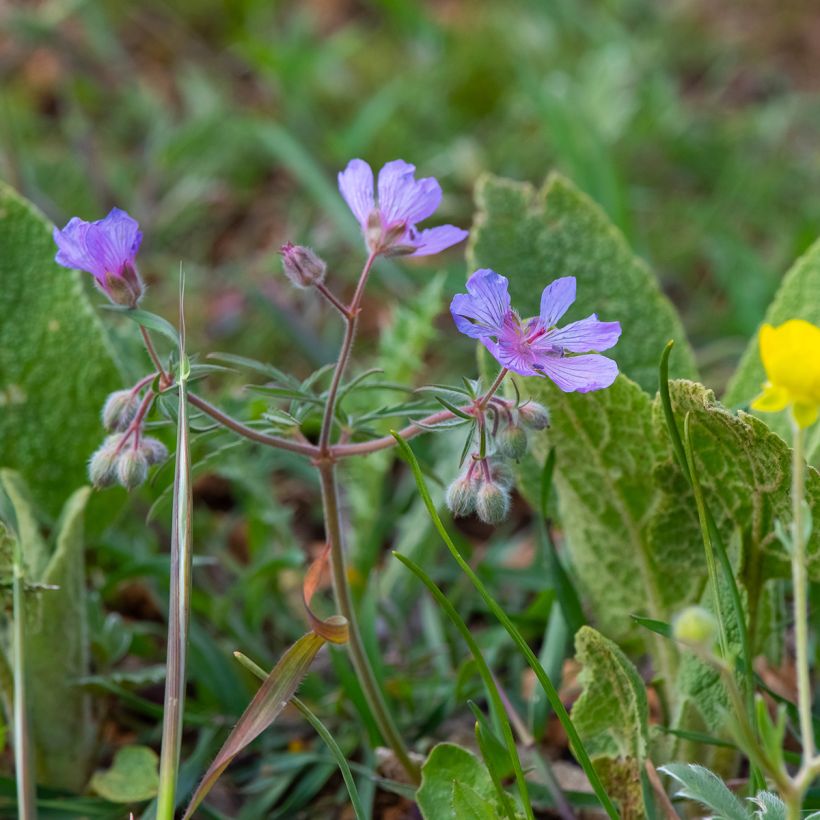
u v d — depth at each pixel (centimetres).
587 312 44
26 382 45
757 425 38
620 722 39
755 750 33
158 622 49
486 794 39
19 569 39
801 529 34
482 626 48
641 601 42
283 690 37
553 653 43
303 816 43
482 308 36
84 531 46
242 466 48
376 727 42
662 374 38
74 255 37
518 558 51
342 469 50
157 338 53
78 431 45
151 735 44
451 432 50
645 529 41
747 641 39
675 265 66
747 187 70
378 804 42
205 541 50
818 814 36
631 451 40
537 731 42
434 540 48
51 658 41
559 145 64
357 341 60
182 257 68
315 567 38
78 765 43
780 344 33
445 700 43
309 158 66
